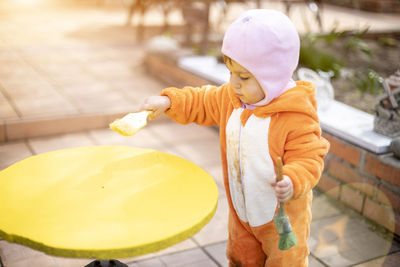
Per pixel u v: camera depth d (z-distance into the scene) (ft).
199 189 5.59
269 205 5.65
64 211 5.01
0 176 5.75
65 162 6.22
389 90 9.41
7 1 33.53
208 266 8.02
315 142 5.24
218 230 9.18
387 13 36.04
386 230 9.16
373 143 9.26
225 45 5.16
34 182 5.64
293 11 33.12
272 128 5.36
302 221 5.76
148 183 5.71
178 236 4.63
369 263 8.30
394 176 8.94
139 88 16.56
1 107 13.56
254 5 32.40
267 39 4.94
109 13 32.35
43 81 16.39
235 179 5.88
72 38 23.57
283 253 5.82
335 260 8.34
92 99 14.96
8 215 4.89
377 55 21.17
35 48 20.95
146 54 18.84
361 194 9.64
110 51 21.56
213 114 6.31
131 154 6.53
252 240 6.22
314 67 15.24
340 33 17.15
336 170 10.18
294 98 5.25
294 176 4.84
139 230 4.67
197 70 15.53
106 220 4.85
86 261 7.96
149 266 7.88
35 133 13.01
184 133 14.28
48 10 32.07
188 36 20.99
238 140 5.66
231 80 5.33
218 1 19.58
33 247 4.48
